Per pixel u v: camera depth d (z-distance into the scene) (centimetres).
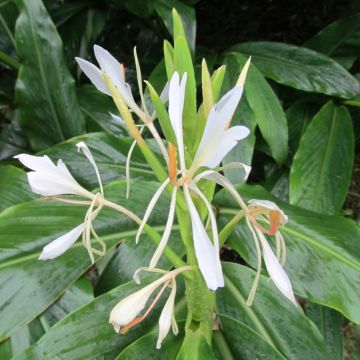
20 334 34
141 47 77
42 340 30
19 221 35
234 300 34
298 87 54
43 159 23
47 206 36
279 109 50
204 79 23
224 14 94
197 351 27
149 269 20
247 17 93
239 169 46
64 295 35
